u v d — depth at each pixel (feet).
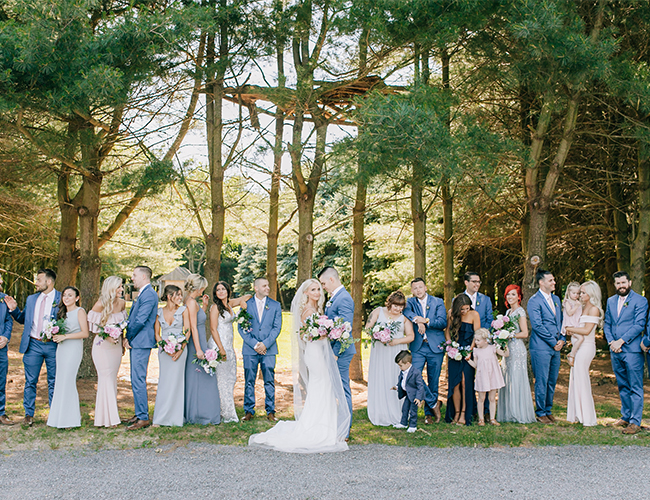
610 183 39.40
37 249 47.65
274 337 22.77
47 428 20.11
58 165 32.83
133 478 15.06
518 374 22.62
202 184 39.50
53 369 21.33
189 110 35.81
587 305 22.00
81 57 22.12
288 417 24.14
